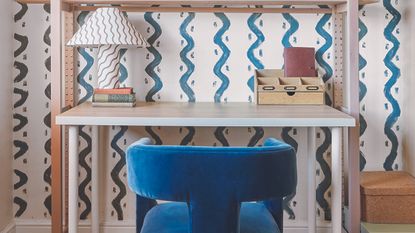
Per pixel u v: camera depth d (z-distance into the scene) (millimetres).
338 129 1501
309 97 1838
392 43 2033
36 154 2055
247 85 2047
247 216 1304
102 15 1758
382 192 1780
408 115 1990
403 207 1785
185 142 2066
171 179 1026
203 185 1020
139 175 1077
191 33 2031
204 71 2041
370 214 1791
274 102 1848
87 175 2066
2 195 1942
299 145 2066
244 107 1775
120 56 2027
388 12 2027
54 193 1657
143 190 1077
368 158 2068
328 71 2033
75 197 1529
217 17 2029
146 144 1188
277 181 1062
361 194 1812
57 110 1659
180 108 1738
